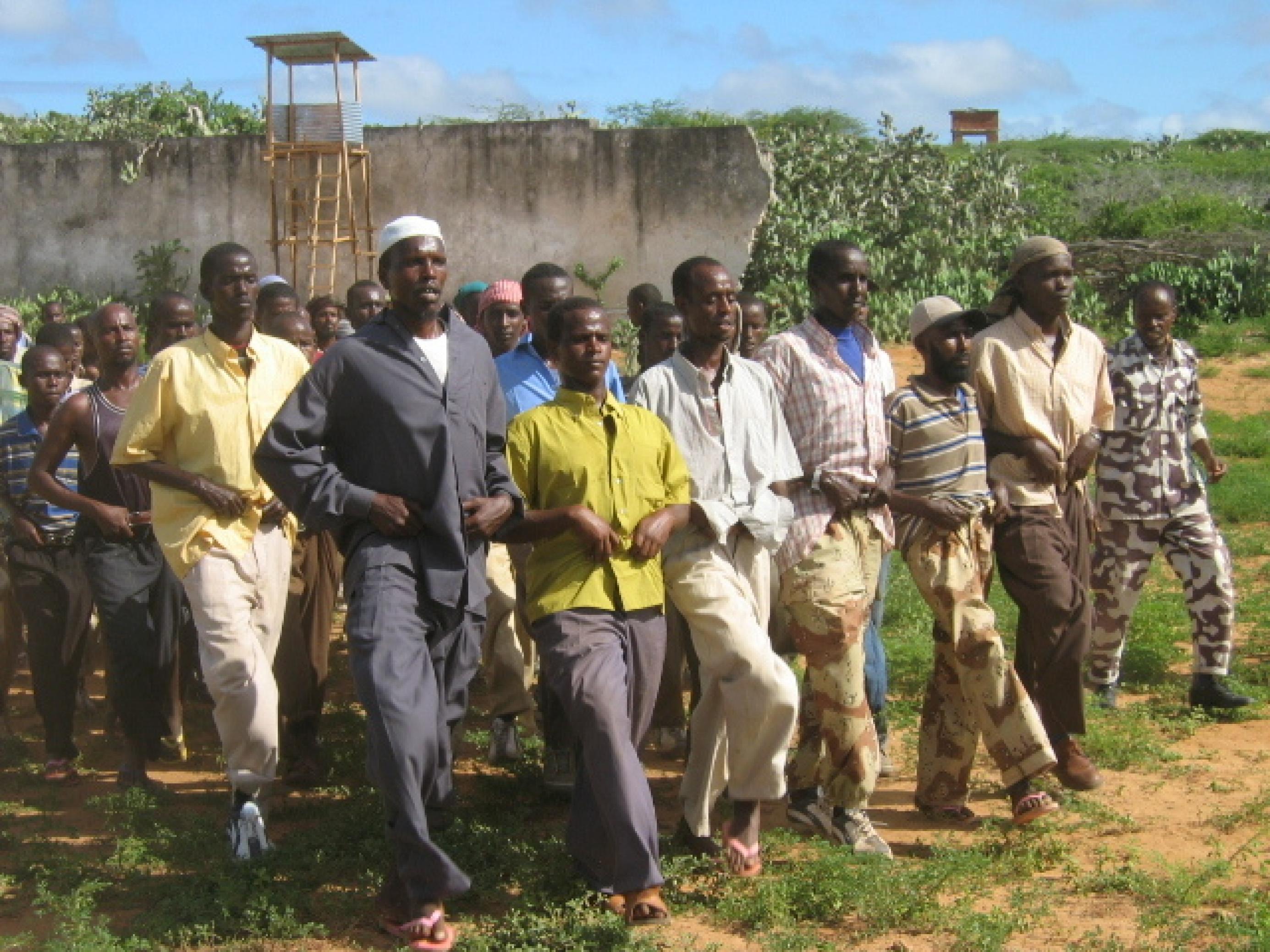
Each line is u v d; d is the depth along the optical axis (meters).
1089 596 6.15
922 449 5.82
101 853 5.79
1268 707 7.72
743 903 5.00
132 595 6.42
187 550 5.53
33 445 6.96
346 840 5.64
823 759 5.71
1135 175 35.56
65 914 5.00
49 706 6.79
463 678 5.02
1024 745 5.62
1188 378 7.79
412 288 4.94
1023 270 6.20
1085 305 21.61
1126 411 7.69
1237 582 10.69
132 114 28.39
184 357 5.66
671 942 4.77
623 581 5.03
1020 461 6.11
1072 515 6.29
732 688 5.12
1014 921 4.85
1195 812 6.11
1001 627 9.09
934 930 4.88
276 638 5.80
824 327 5.83
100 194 22.84
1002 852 5.57
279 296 8.45
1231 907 5.07
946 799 6.02
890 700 7.83
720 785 5.42
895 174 23.61
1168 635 9.02
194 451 5.62
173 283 22.55
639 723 5.17
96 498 6.47
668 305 7.24
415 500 4.89
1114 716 7.45
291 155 21.48
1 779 6.84
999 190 24.47
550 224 22.11
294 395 4.92
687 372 5.48
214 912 5.02
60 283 23.03
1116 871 5.34
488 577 6.74
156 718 6.60
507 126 22.03
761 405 5.54
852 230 22.56
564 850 5.37
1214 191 34.16
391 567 4.82
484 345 5.17
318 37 20.64
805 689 5.78
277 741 5.55
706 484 5.38
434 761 4.71
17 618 7.59
